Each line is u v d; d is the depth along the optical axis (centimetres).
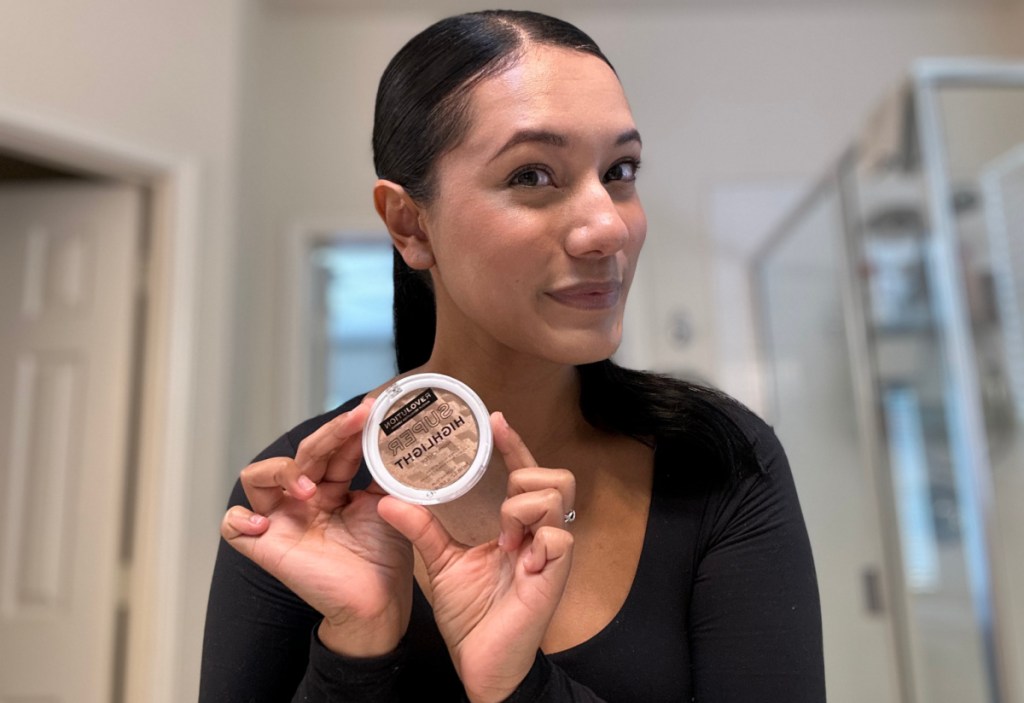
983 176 168
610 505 54
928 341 172
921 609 171
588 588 51
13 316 170
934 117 168
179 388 167
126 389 166
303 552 44
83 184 173
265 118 217
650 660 48
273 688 52
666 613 50
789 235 204
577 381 58
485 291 47
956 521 167
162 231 170
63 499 164
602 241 45
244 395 196
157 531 161
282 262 212
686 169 221
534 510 42
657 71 226
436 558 45
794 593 51
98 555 160
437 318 57
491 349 53
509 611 42
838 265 185
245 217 195
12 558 162
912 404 175
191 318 170
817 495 189
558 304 46
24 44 147
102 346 167
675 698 48
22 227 173
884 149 172
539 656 44
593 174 47
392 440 46
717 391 61
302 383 207
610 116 47
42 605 161
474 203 47
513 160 46
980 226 169
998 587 156
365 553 45
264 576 52
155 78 168
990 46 226
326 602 43
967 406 162
